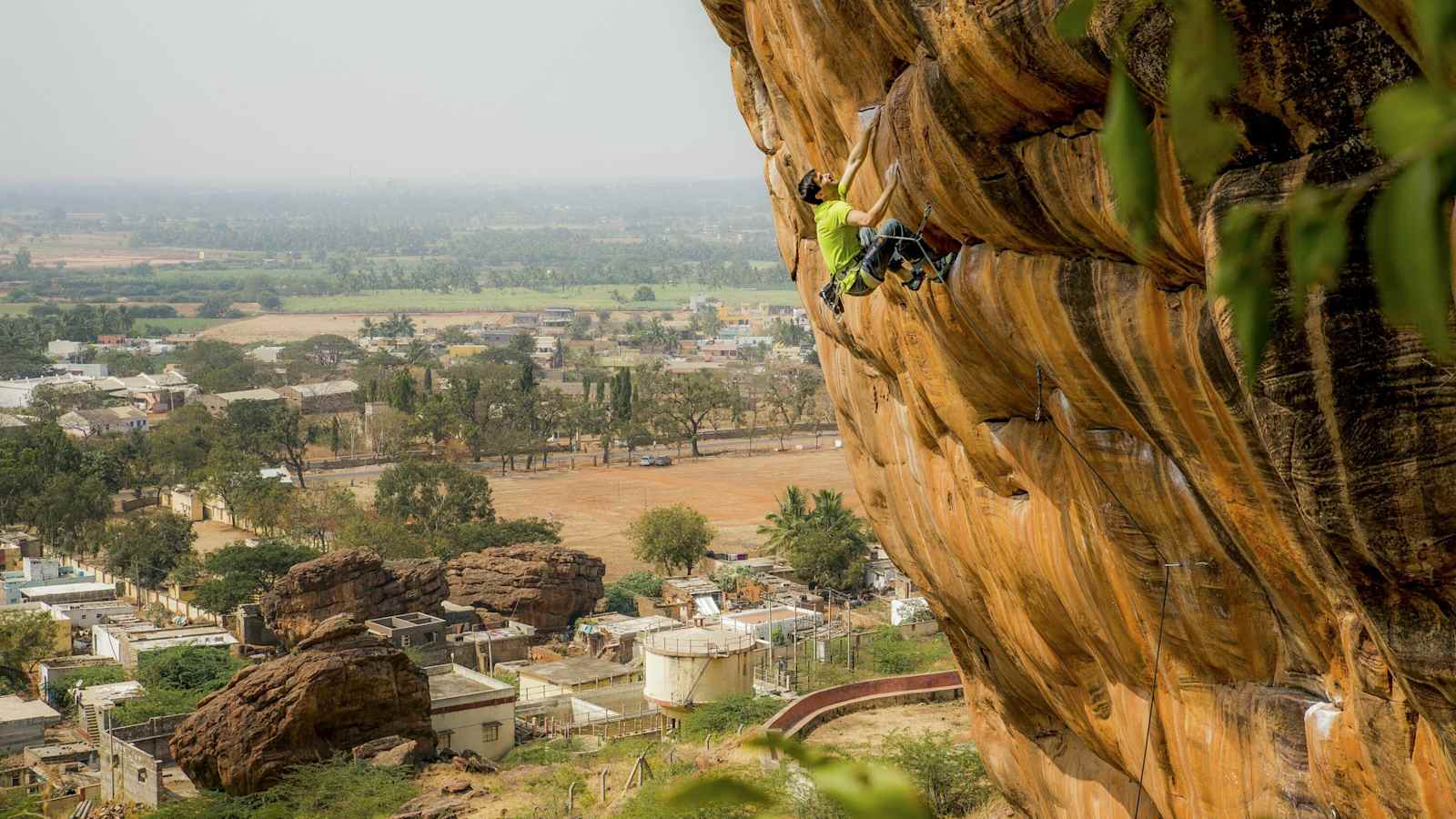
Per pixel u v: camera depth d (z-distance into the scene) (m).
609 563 110.56
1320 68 4.88
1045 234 7.99
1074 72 6.47
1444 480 5.06
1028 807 18.52
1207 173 1.16
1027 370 9.57
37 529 121.81
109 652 83.25
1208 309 6.69
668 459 162.38
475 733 56.12
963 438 12.04
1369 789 7.75
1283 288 5.05
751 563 105.62
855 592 98.00
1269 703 8.86
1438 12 1.02
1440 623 5.50
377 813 44.16
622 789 43.28
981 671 17.44
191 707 64.38
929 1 7.21
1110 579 10.15
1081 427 9.55
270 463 155.25
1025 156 7.54
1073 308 8.12
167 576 102.12
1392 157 1.03
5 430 149.50
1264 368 5.23
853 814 1.35
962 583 14.55
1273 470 6.96
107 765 58.69
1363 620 5.87
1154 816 14.21
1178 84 1.16
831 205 9.60
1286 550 7.70
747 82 15.95
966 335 10.15
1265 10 4.81
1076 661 12.38
